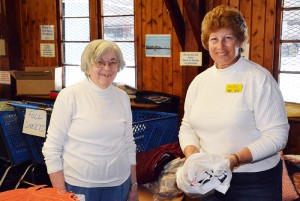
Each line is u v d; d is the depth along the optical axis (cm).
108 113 182
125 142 196
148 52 394
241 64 159
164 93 377
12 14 473
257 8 329
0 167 386
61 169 180
